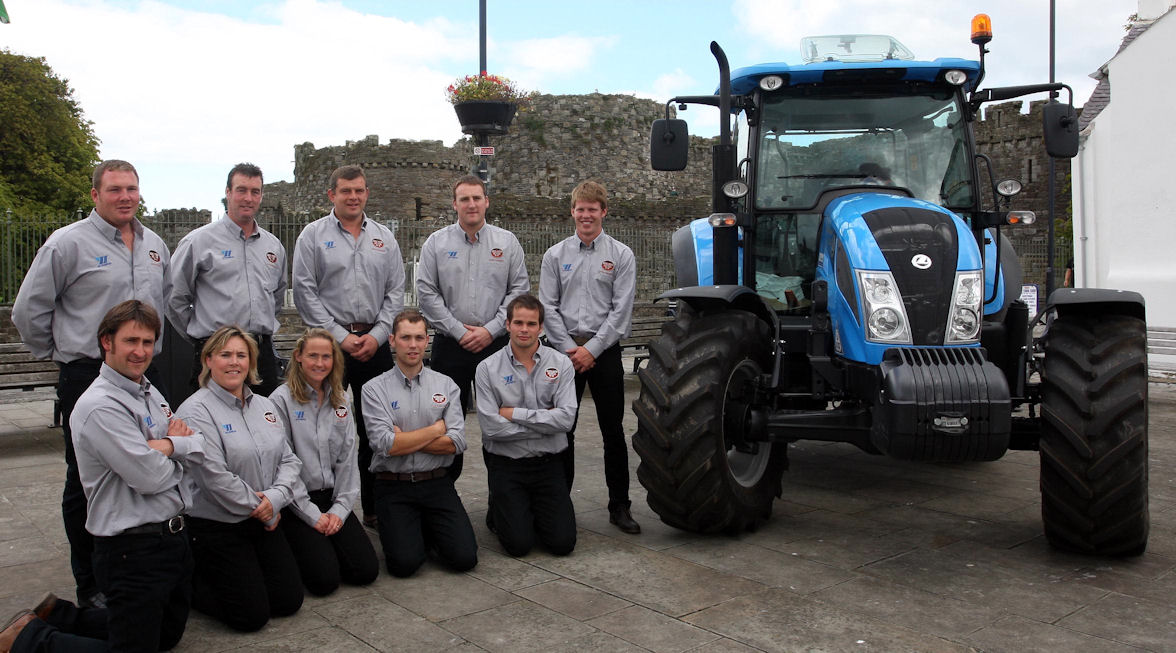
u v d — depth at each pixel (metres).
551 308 5.51
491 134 11.34
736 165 5.57
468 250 5.48
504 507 4.82
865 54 5.86
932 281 4.58
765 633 3.73
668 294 4.99
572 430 5.15
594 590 4.26
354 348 5.23
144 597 3.35
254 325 5.06
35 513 5.51
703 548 4.91
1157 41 14.09
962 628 3.78
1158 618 3.89
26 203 34.72
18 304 4.28
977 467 6.96
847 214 5.03
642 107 41.34
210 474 3.77
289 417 4.39
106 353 3.43
